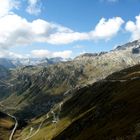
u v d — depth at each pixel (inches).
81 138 7559.1
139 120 5423.2
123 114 6860.2
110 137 5497.1
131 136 4638.3
